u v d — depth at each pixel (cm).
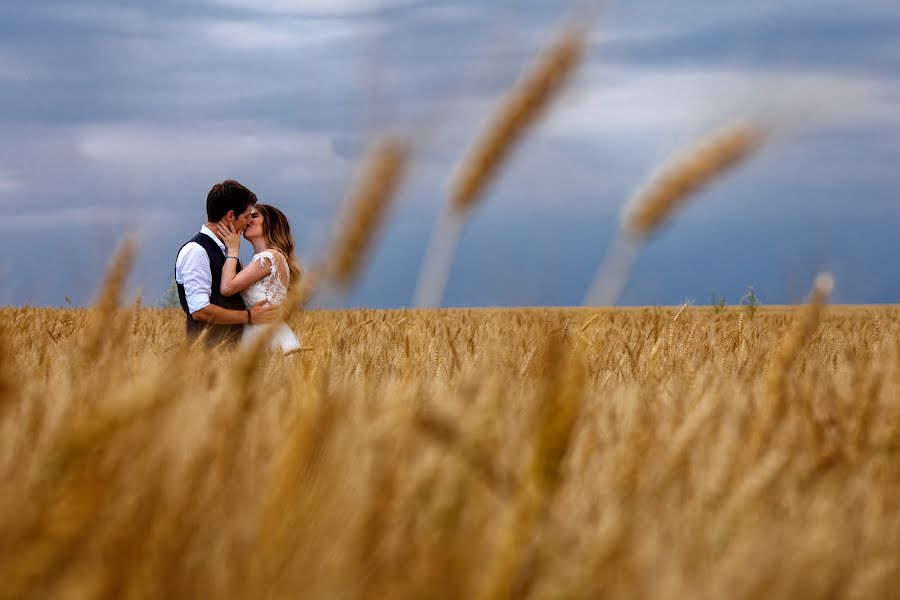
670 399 317
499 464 163
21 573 125
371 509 151
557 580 137
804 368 438
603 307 179
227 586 136
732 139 175
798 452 224
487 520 161
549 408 138
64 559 130
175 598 132
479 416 195
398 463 167
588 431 229
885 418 234
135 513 140
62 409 204
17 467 164
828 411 249
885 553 166
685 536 164
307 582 137
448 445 152
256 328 728
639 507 178
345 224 181
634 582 141
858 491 203
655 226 179
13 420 202
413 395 261
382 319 721
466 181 187
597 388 369
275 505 147
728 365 507
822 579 147
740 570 146
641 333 623
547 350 142
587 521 172
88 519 132
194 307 716
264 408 241
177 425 196
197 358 313
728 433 225
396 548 147
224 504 161
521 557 136
